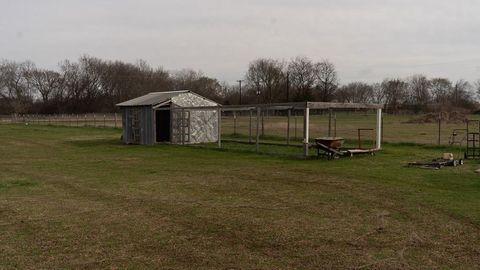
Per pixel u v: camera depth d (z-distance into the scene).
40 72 87.50
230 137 30.03
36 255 6.24
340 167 15.20
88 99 87.06
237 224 7.85
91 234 7.27
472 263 5.86
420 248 6.50
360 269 5.67
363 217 8.34
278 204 9.48
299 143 24.98
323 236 7.12
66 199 10.08
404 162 16.41
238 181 12.51
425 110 76.38
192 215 8.52
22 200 9.98
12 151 21.80
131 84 89.44
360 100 87.88
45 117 65.62
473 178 12.57
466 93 90.00
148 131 25.78
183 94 26.47
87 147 23.91
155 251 6.40
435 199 9.81
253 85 86.00
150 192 10.91
